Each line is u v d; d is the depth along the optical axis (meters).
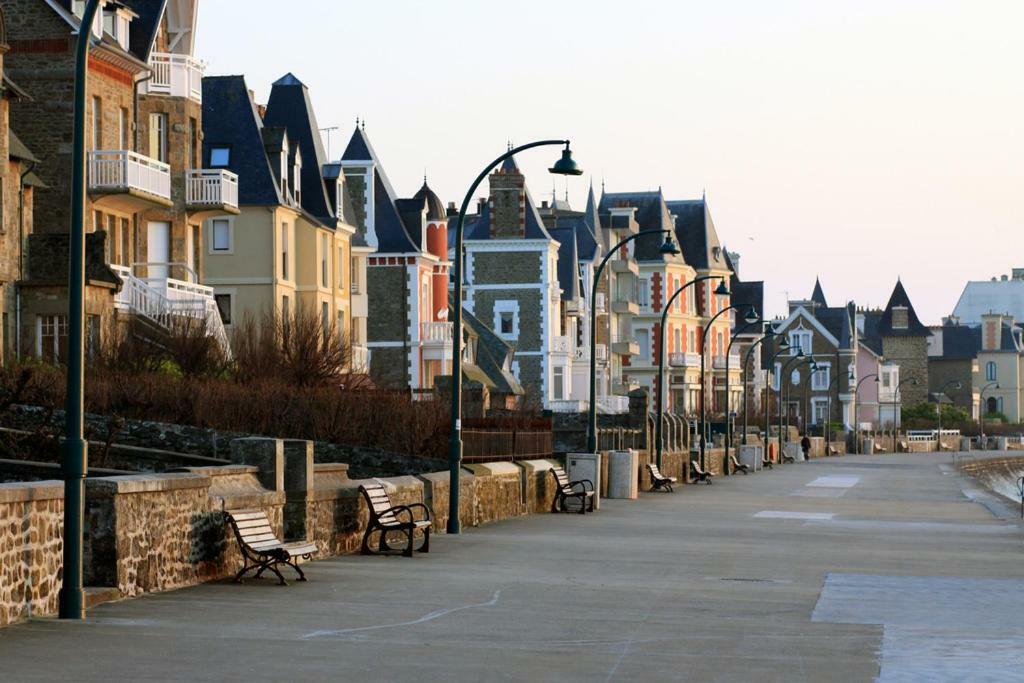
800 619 22.22
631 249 145.88
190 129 65.38
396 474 47.66
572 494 50.44
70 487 19.97
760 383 185.50
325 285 81.12
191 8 65.62
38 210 56.09
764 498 65.06
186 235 64.94
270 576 26.02
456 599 23.94
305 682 16.14
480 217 119.44
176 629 19.55
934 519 50.81
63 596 20.02
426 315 97.62
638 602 24.14
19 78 56.00
